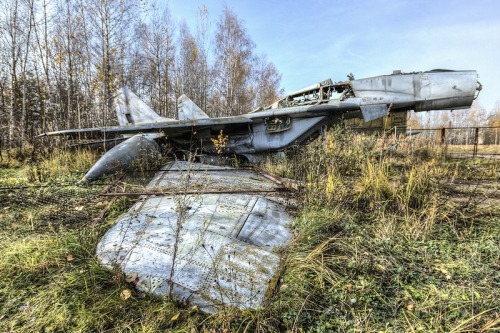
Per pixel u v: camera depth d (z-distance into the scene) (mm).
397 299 2387
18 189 5352
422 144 10570
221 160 9445
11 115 13758
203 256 2998
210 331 2039
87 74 17422
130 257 2945
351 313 2254
